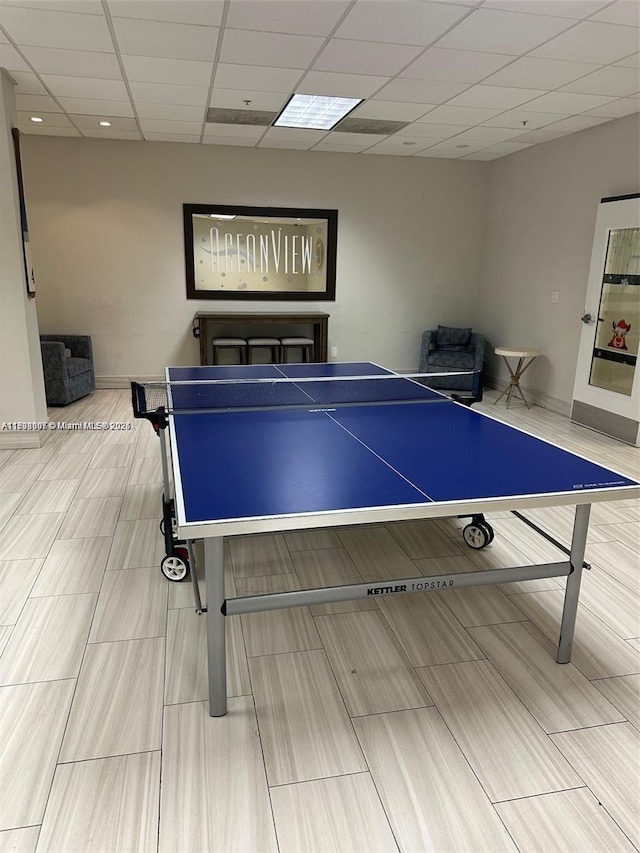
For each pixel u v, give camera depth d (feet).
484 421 9.12
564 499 6.03
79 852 4.81
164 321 22.36
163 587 8.78
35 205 20.58
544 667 7.19
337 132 18.67
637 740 6.09
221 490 6.04
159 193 21.18
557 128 17.76
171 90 14.35
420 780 5.56
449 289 24.49
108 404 19.97
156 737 5.99
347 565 9.60
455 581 6.77
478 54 11.63
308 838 4.97
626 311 16.25
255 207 21.99
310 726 6.20
